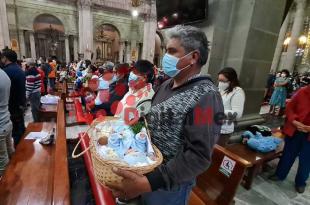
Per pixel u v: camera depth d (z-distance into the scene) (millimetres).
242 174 1517
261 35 2797
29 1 15758
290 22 14828
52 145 2219
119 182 758
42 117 3930
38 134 2445
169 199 1046
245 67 2773
